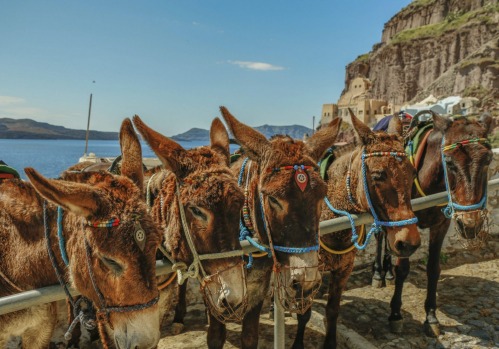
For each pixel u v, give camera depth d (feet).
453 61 393.50
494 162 26.58
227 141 12.67
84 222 8.36
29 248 9.81
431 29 430.61
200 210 9.87
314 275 10.50
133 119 10.86
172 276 11.44
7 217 10.18
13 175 11.63
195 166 10.55
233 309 9.84
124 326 8.11
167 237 11.16
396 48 440.04
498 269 23.57
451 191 16.06
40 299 8.57
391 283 22.12
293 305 10.77
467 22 395.96
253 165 12.62
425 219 17.90
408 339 16.75
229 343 16.74
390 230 13.30
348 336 16.56
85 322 8.82
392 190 13.17
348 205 14.70
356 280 22.74
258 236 12.17
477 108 275.18
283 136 12.37
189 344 16.49
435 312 17.25
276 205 10.81
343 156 15.51
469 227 15.55
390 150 13.50
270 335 17.29
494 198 27.09
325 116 355.97
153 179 12.69
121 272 8.04
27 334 11.27
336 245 14.42
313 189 10.59
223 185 9.95
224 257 9.82
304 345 16.80
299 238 10.52
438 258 17.57
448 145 16.07
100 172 9.09
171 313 18.88
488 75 306.14
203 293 11.49
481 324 17.62
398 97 431.43
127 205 8.36
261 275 12.65
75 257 8.64
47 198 7.72
